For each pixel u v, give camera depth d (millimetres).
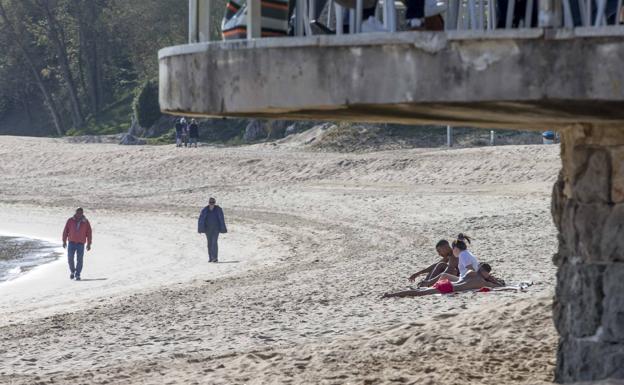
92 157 195250
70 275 92000
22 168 197125
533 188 136250
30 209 156500
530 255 78812
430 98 20156
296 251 100188
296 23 23266
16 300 77688
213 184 168125
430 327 40594
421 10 22500
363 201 138875
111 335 52469
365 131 189125
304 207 139625
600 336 25078
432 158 158375
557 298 27531
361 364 36344
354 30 22297
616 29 19578
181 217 137875
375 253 92000
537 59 19828
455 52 20031
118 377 39469
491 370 33406
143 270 93562
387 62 20375
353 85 20594
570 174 25906
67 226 89688
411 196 139375
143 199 160000
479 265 59188
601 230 24938
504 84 19906
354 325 49031
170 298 67438
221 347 45750
